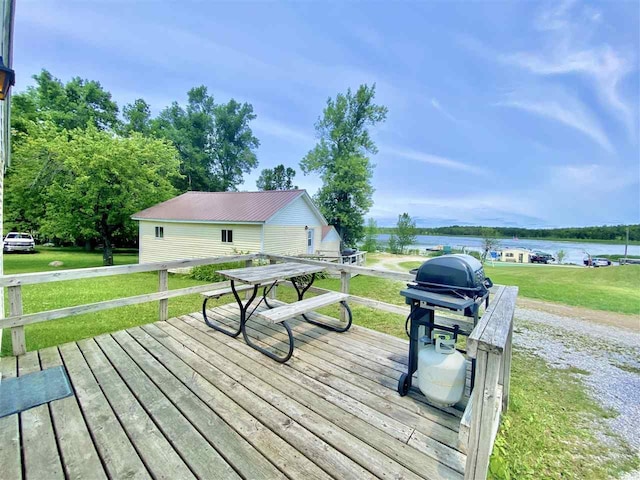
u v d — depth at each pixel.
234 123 28.95
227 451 1.59
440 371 1.94
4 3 2.47
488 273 14.30
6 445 1.60
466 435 1.42
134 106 23.52
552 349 4.58
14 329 2.68
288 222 12.62
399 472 1.47
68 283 9.27
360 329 3.63
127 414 1.89
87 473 1.42
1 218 2.90
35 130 13.27
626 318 6.38
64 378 2.33
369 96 20.94
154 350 2.89
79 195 12.92
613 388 3.33
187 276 11.33
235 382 2.33
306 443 1.66
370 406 2.05
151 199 15.23
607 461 2.13
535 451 2.14
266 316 2.62
